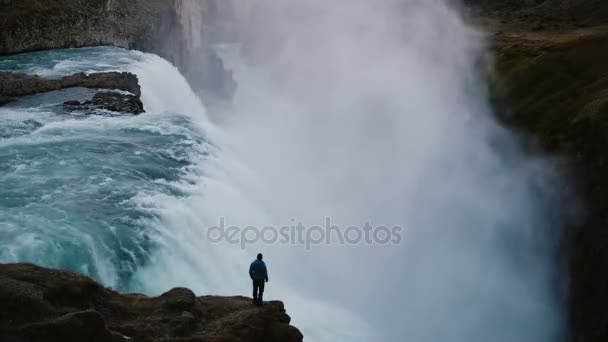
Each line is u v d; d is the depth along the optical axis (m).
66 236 22.22
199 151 33.59
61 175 27.45
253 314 19.28
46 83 40.56
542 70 60.06
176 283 23.88
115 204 25.53
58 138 31.83
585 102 52.38
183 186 28.91
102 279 21.95
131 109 37.78
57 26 53.72
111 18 58.00
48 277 17.62
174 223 25.59
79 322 15.53
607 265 41.19
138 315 18.25
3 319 15.14
